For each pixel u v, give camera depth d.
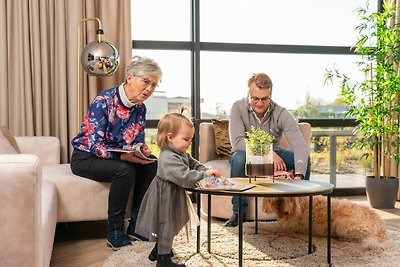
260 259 2.44
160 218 2.21
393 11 4.26
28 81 3.91
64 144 3.96
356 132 4.59
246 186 2.24
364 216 2.77
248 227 3.15
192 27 4.55
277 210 2.79
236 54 4.66
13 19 3.90
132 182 2.81
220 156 3.94
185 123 2.30
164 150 2.31
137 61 2.93
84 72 4.03
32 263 1.59
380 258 2.45
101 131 2.91
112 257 2.48
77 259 2.57
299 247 2.67
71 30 3.97
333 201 2.92
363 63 4.37
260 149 2.43
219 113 4.63
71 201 2.88
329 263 2.34
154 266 2.32
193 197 4.48
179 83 4.59
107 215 2.94
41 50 3.95
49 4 3.96
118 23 4.15
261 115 3.32
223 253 2.54
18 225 1.58
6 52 3.89
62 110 3.96
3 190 1.56
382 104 4.16
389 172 4.27
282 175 2.65
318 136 4.79
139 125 3.08
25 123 3.93
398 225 3.43
